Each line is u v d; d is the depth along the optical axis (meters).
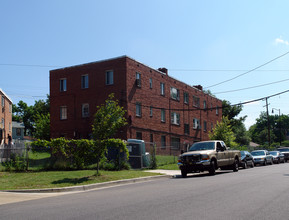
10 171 18.27
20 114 75.06
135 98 31.31
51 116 34.06
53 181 14.34
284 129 108.38
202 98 46.50
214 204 7.86
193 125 43.03
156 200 8.76
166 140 36.16
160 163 25.05
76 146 19.41
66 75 33.75
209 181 13.75
